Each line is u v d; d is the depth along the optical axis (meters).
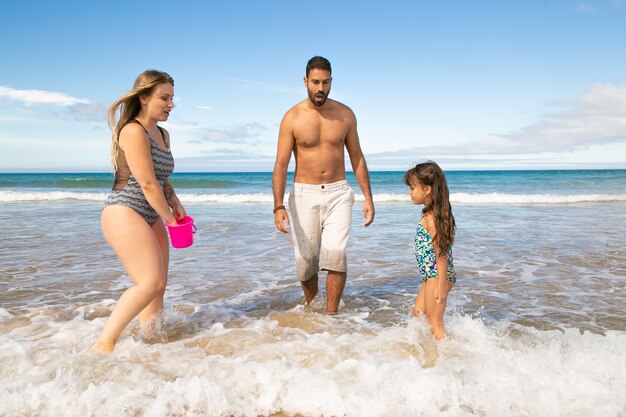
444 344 3.32
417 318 3.78
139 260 3.31
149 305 3.71
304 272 4.39
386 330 3.68
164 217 3.39
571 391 2.63
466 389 2.64
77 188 30.00
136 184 3.37
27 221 11.31
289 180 36.69
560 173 57.28
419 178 3.57
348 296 4.94
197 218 12.26
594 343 3.35
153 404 2.53
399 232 9.43
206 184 32.53
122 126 3.33
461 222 11.13
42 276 5.76
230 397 2.63
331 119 4.23
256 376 2.79
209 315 4.25
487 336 3.54
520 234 9.09
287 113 4.27
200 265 6.47
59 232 9.45
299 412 2.53
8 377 2.90
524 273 5.82
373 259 6.80
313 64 3.98
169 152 3.64
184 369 2.95
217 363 3.00
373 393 2.61
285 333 3.70
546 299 4.69
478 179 41.91
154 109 3.36
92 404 2.52
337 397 2.58
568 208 15.16
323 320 4.07
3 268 6.20
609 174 48.09
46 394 2.58
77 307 4.46
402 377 2.74
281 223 4.23
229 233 9.52
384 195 20.17
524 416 2.45
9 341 3.38
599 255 6.91
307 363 3.04
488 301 4.62
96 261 6.65
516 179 39.75
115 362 3.02
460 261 6.57
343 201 4.31
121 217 3.29
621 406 2.49
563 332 3.74
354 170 4.64
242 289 5.22
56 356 3.18
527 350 3.27
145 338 3.63
